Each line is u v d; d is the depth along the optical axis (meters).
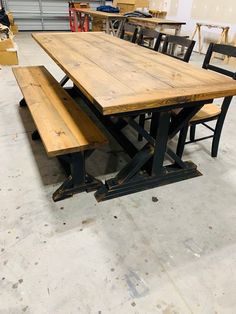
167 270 1.25
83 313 1.07
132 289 1.16
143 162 1.63
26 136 2.31
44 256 1.29
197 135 2.49
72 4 7.08
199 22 5.90
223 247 1.38
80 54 1.92
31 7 7.66
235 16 5.02
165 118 1.48
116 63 1.71
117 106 1.10
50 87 2.16
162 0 6.90
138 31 2.79
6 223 1.45
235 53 1.83
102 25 6.23
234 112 3.02
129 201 1.65
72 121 1.62
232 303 1.12
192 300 1.13
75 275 1.21
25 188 1.71
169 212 1.58
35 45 6.03
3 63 4.23
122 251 1.33
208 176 1.92
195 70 1.64
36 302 1.10
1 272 1.20
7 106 2.87
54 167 1.92
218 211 1.61
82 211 1.55
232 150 2.27
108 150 2.20
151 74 1.51
